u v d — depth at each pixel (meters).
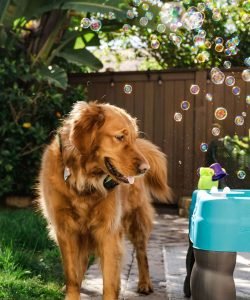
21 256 3.49
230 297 2.18
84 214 2.74
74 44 7.39
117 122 2.63
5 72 6.33
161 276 3.61
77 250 2.84
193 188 7.22
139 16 6.88
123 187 3.10
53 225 2.86
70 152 2.68
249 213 2.16
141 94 7.41
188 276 2.91
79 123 2.61
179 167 7.28
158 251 4.45
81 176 2.67
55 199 2.75
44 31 7.20
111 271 2.77
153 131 7.38
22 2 6.48
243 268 3.79
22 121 6.62
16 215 5.34
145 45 8.48
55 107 6.80
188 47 8.16
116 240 2.80
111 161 2.62
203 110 7.13
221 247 2.16
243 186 4.30
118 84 7.48
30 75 6.45
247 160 4.52
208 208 2.19
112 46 8.66
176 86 7.27
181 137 7.27
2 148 6.46
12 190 6.78
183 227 5.77
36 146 6.52
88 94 7.58
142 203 3.29
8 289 2.88
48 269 3.48
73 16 7.46
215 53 7.93
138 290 3.18
